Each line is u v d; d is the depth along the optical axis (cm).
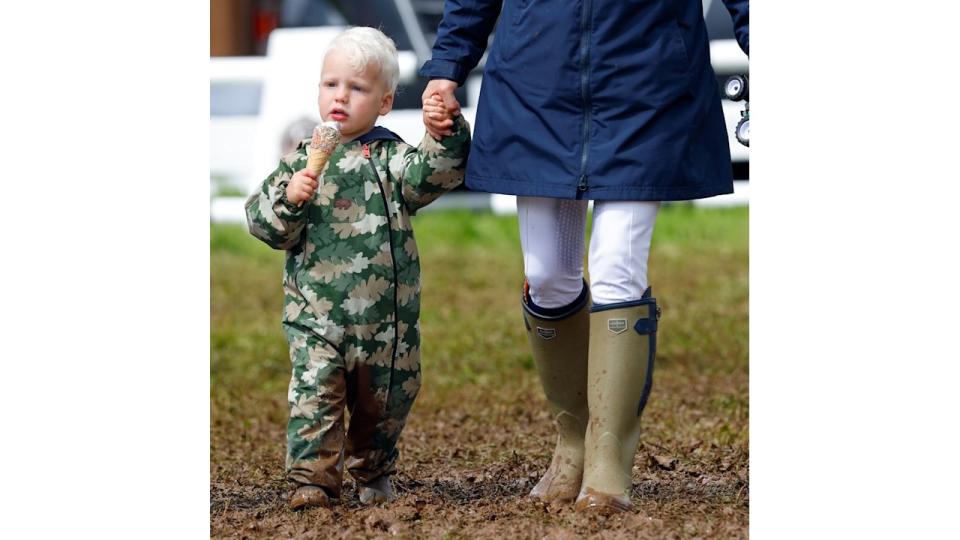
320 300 1440
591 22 1309
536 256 1400
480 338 2945
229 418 2270
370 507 1442
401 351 1465
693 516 1358
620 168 1311
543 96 1330
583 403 1464
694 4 1355
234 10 5316
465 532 1304
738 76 1423
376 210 1450
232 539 1359
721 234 4184
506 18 1373
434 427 2130
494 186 1368
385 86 1472
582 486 1359
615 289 1340
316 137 1412
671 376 2525
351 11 4869
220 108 4638
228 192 4562
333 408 1441
